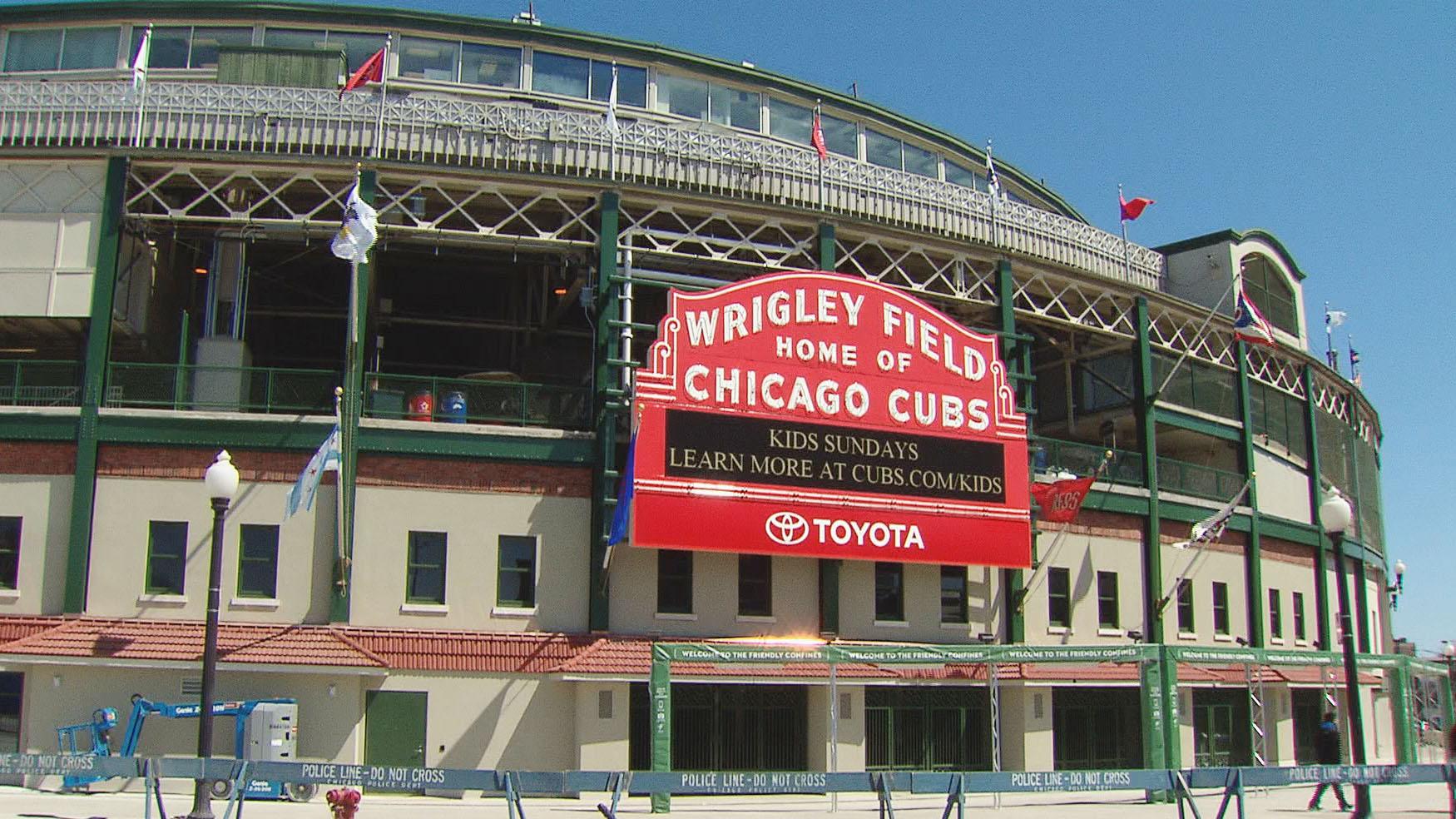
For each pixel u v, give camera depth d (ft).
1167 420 122.83
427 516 89.92
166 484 87.76
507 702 87.71
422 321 117.80
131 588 86.22
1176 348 130.00
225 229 94.79
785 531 92.17
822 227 102.58
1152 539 116.37
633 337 117.70
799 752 96.12
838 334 97.09
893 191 105.81
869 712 99.14
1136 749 112.37
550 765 87.76
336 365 120.06
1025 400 107.55
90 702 83.61
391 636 86.79
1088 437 133.08
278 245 106.93
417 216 95.55
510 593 90.63
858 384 96.94
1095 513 113.39
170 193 99.19
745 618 94.79
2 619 84.23
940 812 79.66
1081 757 109.40
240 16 116.16
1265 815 83.46
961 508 98.99
